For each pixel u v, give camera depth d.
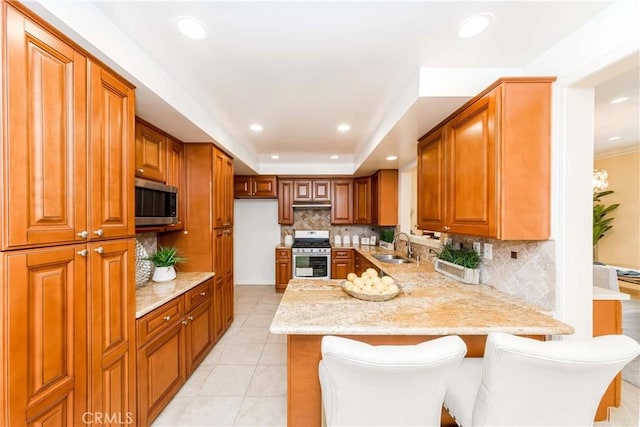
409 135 2.43
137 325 1.55
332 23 1.27
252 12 1.19
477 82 1.66
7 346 0.88
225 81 1.83
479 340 1.49
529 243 1.63
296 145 3.61
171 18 1.23
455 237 2.58
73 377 1.11
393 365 0.90
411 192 4.25
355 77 1.78
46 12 0.96
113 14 1.20
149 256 2.38
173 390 1.98
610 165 3.90
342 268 4.81
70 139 1.10
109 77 1.30
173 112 1.88
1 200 0.87
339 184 4.94
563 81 1.39
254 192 4.79
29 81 0.94
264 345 2.86
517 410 1.01
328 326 1.30
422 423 1.03
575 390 0.98
